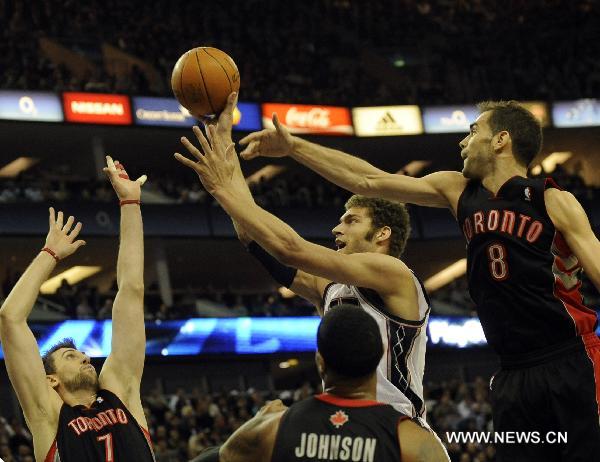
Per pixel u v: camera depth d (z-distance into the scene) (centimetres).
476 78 3906
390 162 3941
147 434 556
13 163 3519
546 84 3906
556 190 464
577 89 3875
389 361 522
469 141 490
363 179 517
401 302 522
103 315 2747
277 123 521
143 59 3591
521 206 466
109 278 3506
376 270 510
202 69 530
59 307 2750
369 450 388
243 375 3028
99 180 3144
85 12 3684
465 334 3133
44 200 2950
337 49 4059
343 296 543
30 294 563
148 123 3306
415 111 3684
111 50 3600
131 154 3541
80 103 3200
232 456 403
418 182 508
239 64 3678
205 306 3009
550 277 457
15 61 3266
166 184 3344
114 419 548
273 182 3512
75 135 3350
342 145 3744
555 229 460
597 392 450
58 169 3553
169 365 2936
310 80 3759
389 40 4156
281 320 2992
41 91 3145
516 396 465
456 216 496
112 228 3019
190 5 3906
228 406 2458
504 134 480
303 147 526
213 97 532
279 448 393
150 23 3756
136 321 581
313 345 3008
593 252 447
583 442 450
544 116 3784
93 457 534
